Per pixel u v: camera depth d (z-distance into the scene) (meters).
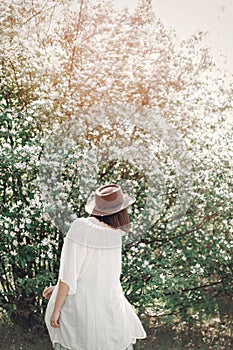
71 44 4.89
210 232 4.73
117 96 4.76
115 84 4.79
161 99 4.84
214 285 4.89
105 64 4.82
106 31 4.93
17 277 4.63
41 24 4.91
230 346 4.76
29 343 4.64
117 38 4.93
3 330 4.70
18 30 4.83
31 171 4.40
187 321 4.86
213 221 4.73
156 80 4.82
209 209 4.69
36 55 4.75
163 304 4.79
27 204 4.47
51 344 4.64
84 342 3.06
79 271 3.05
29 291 4.44
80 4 4.96
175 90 4.95
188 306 4.84
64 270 3.04
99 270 3.08
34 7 4.90
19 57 4.76
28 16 4.88
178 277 4.59
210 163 4.82
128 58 4.89
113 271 3.12
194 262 4.73
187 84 4.99
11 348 4.61
